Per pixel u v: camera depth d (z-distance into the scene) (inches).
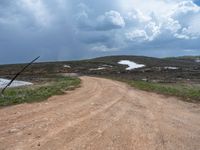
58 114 531.2
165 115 560.1
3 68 5073.8
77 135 374.0
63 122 455.5
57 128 410.3
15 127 410.3
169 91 1109.1
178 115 569.3
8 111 561.9
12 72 4485.7
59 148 312.8
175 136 390.6
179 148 334.6
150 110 621.3
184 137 388.2
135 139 365.4
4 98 750.5
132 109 623.8
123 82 1798.7
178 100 848.3
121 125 448.1
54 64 5477.4
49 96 860.6
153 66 5270.7
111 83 1644.9
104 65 5497.1
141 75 3191.4
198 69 4281.5
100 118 501.7
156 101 802.2
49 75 3676.2
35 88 1154.7
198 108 689.0
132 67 5241.1
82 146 324.2
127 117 520.7
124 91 1102.4
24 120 465.7
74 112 559.5
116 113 561.9
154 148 328.8
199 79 2380.7
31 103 695.7
